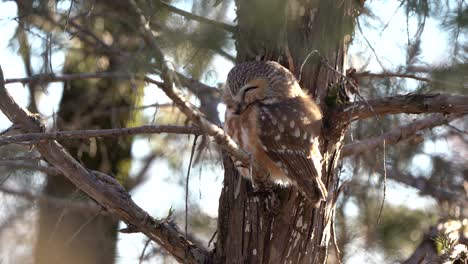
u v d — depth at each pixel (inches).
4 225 573.6
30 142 373.1
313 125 408.2
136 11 322.7
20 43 518.6
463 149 637.9
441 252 456.8
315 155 407.5
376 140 473.7
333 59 408.2
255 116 437.7
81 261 577.0
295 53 412.8
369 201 596.7
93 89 612.1
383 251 579.2
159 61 313.4
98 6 458.6
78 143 628.1
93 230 585.6
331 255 578.6
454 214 505.7
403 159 608.7
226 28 411.8
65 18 464.8
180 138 641.6
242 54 449.4
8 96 370.0
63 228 579.2
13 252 578.6
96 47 494.9
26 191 557.9
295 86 419.8
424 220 589.0
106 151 638.5
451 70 396.8
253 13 383.6
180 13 410.9
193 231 598.9
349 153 468.4
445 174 619.2
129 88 577.6
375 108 389.4
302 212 404.5
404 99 386.0
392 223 583.2
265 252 400.2
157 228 407.8
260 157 437.7
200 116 314.5
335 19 400.5
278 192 408.2
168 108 631.8
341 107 400.8
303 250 402.0
